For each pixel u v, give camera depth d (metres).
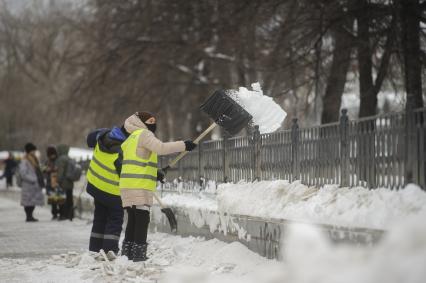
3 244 27.45
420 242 7.50
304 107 54.91
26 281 17.36
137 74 73.69
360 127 15.95
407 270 7.20
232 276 16.59
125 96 74.94
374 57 51.12
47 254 24.02
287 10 48.88
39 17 131.12
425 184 13.62
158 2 67.56
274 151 20.44
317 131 17.94
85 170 44.78
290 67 49.62
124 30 71.81
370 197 14.74
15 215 47.22
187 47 69.00
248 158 22.22
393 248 7.62
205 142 25.95
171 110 80.38
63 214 41.44
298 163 18.89
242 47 55.31
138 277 17.06
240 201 20.17
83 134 116.50
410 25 41.94
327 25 47.09
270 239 17.84
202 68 76.06
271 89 51.44
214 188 24.83
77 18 84.62
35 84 129.75
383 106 61.78
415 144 13.90
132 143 19.97
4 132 135.75
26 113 130.12
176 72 74.50
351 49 47.59
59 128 118.06
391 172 14.70
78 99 79.00
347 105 66.56
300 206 17.05
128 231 20.34
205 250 20.58
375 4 44.06
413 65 41.81
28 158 40.91
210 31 65.44
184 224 24.88
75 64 79.56
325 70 50.91
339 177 16.80
